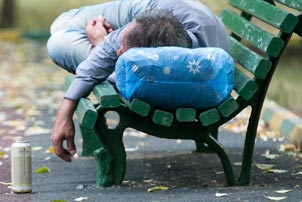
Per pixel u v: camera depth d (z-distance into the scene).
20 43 26.58
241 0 8.19
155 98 6.63
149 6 7.65
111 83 7.44
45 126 11.45
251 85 6.88
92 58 7.03
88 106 6.73
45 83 16.80
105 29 7.80
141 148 9.57
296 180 7.43
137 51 6.55
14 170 7.15
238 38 8.52
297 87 16.47
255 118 7.13
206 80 6.57
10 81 17.17
